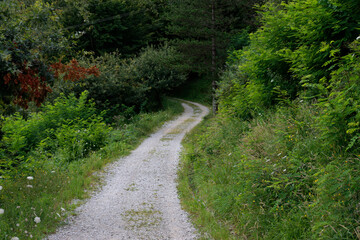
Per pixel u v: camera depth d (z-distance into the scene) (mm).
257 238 4133
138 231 4914
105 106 19266
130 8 30500
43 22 6910
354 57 4734
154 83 23266
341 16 5781
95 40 28203
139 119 18312
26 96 6230
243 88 9367
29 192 5891
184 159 9680
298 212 4082
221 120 10227
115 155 10609
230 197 5344
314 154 4648
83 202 6250
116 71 20516
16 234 4328
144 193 6895
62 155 9766
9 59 5406
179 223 5207
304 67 6418
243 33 18328
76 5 9891
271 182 4738
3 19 5914
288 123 5629
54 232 4781
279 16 7875
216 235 4527
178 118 20797
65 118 13070
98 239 4609
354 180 3553
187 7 18375
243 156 5914
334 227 3418
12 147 10070
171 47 24359
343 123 4262
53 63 6598
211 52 18969
